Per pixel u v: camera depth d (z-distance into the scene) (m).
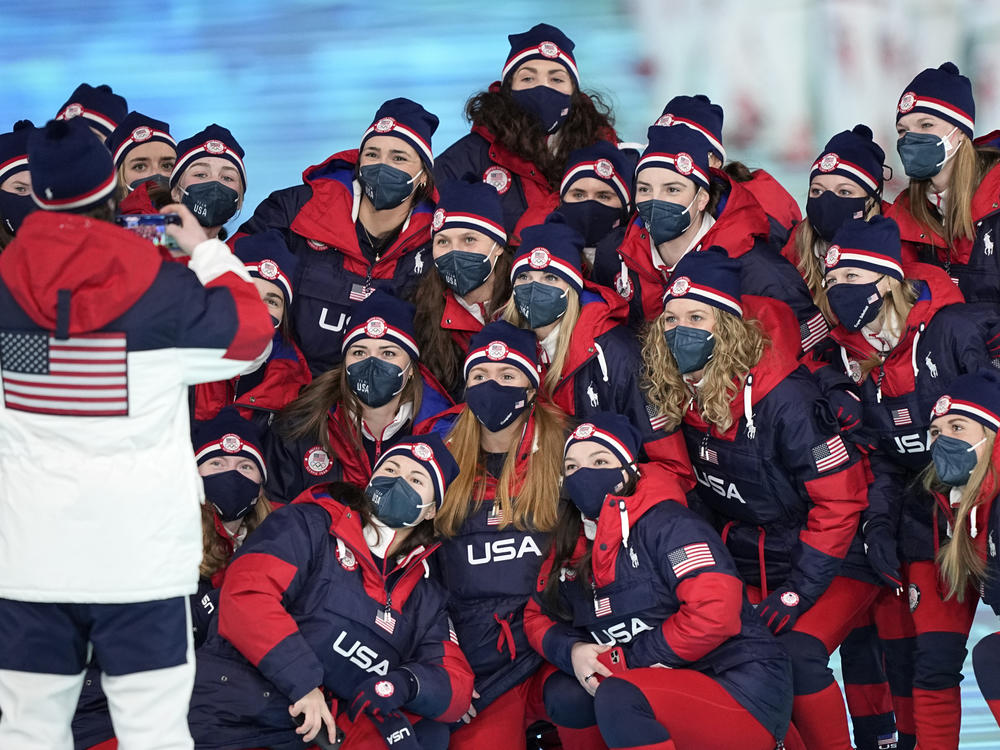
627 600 15.43
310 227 19.06
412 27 31.89
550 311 17.22
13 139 18.56
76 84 31.36
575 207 19.14
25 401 11.30
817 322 18.09
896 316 17.23
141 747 11.58
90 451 11.32
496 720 16.09
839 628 16.75
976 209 18.56
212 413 18.17
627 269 18.56
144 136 20.89
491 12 32.03
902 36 32.16
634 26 32.25
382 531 15.45
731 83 32.34
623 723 14.41
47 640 11.42
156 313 11.34
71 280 11.05
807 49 32.22
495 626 16.38
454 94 32.03
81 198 11.31
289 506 15.38
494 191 18.22
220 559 16.47
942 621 16.75
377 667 15.05
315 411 17.75
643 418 17.11
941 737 16.61
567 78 20.61
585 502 15.73
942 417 16.02
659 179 17.84
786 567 17.06
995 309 17.14
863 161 18.88
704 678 14.89
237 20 31.50
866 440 17.12
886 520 17.06
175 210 12.08
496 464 17.00
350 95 31.81
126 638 11.52
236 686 14.38
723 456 16.89
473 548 16.58
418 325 18.16
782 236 19.94
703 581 14.91
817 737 16.16
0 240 18.69
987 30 32.06
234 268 12.09
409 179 18.64
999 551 15.49
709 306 16.41
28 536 11.27
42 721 11.48
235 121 31.56
